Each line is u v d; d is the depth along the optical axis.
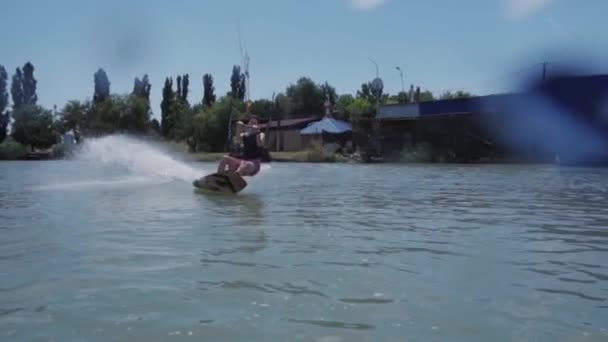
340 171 22.86
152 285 4.01
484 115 30.92
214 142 56.94
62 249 5.33
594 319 3.29
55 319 3.27
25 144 59.66
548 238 6.09
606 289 3.96
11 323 3.20
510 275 4.38
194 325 3.16
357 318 3.29
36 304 3.55
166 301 3.62
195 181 11.98
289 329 3.10
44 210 8.52
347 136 44.06
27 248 5.38
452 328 3.13
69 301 3.61
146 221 7.30
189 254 5.10
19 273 4.36
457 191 12.46
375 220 7.53
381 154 35.41
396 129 35.34
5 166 29.55
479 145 31.86
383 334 3.03
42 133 59.78
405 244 5.69
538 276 4.35
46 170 23.08
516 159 30.38
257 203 9.72
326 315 3.35
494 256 5.11
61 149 50.81
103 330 3.08
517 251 5.36
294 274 4.35
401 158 33.28
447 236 6.20
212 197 10.75
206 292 3.83
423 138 34.28
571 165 27.05
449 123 32.91
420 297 3.74
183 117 61.97
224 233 6.31
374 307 3.51
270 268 4.55
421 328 3.13
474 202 10.04
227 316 3.32
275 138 53.66
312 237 6.07
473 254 5.20
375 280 4.18
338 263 4.75
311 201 10.10
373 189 13.11
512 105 29.62
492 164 29.27
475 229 6.74
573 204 9.70
